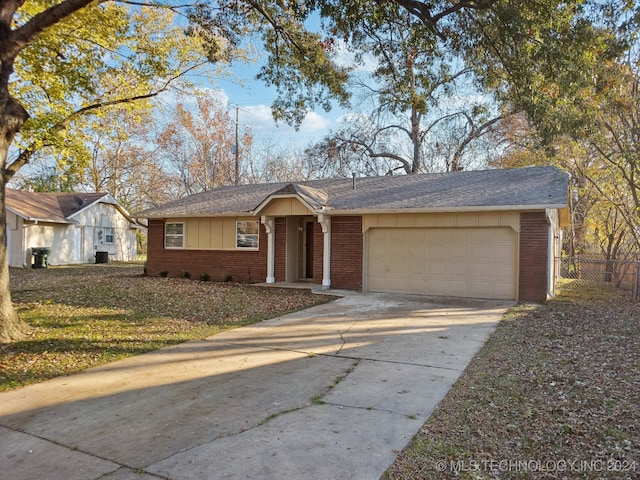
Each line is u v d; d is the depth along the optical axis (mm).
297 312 10453
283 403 4715
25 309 10188
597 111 10883
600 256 20625
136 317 9492
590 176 18484
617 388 5094
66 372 5918
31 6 10055
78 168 13172
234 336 8016
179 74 13633
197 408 4598
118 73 12562
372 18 8664
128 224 31734
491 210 11844
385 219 13641
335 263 14422
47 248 23672
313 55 10734
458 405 4586
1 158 7402
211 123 36281
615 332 8141
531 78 7859
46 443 3820
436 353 6707
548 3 7188
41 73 10977
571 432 3963
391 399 4785
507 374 5617
